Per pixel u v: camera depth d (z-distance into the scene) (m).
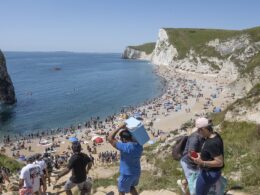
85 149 58.72
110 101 103.88
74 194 12.93
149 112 85.81
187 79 151.88
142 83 143.62
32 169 11.01
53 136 67.62
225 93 100.56
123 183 9.04
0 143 64.12
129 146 8.80
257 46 153.88
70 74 193.25
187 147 8.89
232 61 156.25
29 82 156.75
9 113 89.38
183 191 9.78
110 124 75.25
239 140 20.20
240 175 11.62
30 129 73.56
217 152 7.41
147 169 17.16
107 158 47.28
